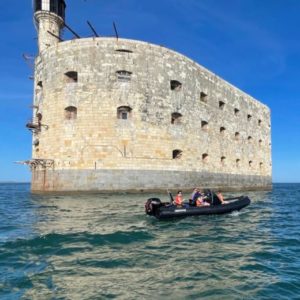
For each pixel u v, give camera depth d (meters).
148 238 13.50
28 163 33.38
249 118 54.47
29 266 9.78
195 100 39.16
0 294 7.83
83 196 30.22
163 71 35.47
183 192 35.84
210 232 15.02
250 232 15.21
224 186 44.50
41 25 36.56
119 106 32.81
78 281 8.60
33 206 24.50
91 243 12.47
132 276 8.96
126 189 32.09
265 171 58.59
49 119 33.47
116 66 33.12
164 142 34.69
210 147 41.69
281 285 8.38
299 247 12.38
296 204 30.11
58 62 33.59
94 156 31.91
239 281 8.66
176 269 9.57
